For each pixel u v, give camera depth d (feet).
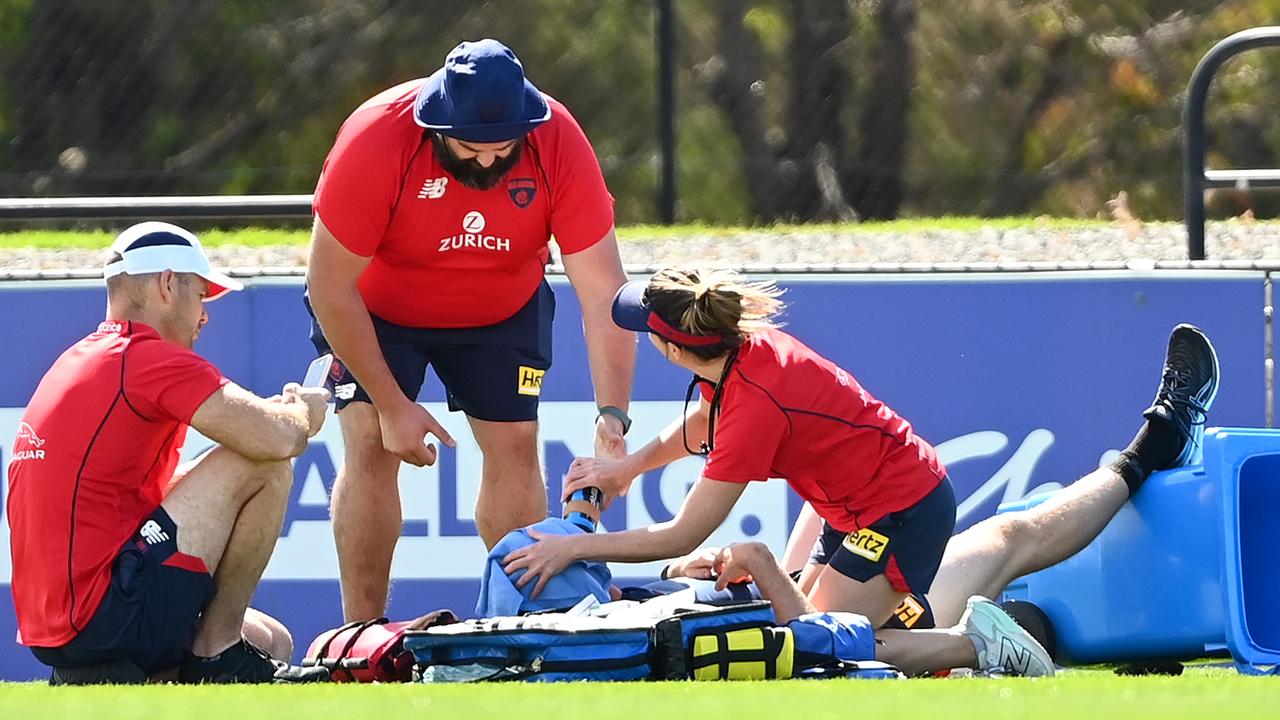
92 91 103.91
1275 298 63.41
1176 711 29.43
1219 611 51.88
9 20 102.12
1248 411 63.46
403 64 134.00
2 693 35.78
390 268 50.39
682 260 84.38
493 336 52.60
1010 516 53.72
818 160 104.42
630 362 50.78
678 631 40.32
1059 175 122.52
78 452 44.16
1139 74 149.07
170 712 30.27
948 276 63.62
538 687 35.37
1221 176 68.23
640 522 62.69
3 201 70.08
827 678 41.27
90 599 43.83
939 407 63.52
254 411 44.98
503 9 120.47
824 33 112.78
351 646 45.70
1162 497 53.47
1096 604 54.54
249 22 124.88
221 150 122.01
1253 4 155.02
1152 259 84.17
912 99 121.29
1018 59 140.56
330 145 132.46
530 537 46.03
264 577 62.23
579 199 49.26
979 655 48.47
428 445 49.44
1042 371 63.52
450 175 47.42
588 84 108.88
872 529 47.93
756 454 45.96
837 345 63.57
